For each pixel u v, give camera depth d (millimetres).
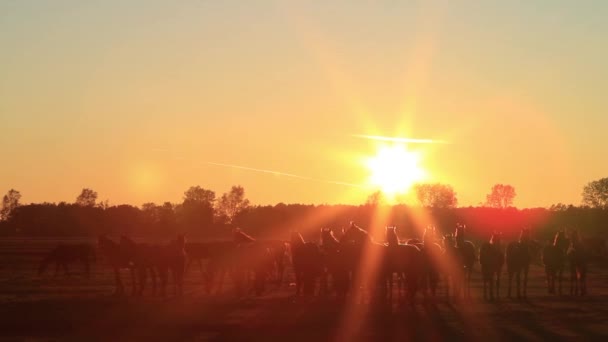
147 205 157875
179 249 34188
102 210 145875
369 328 24484
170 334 23297
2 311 28047
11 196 171500
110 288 37906
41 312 27797
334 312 28203
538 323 25672
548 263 36812
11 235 135000
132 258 34406
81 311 28188
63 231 137125
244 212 125562
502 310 29203
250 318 26531
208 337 22797
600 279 47500
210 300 32406
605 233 105312
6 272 49719
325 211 112188
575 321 26156
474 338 22719
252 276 45500
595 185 141000
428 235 34469
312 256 32875
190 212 141500
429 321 26062
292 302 31484
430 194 135250
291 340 22328
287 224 112000
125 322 25547
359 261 31125
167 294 35344
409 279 30062
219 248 35312
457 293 33625
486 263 33375
